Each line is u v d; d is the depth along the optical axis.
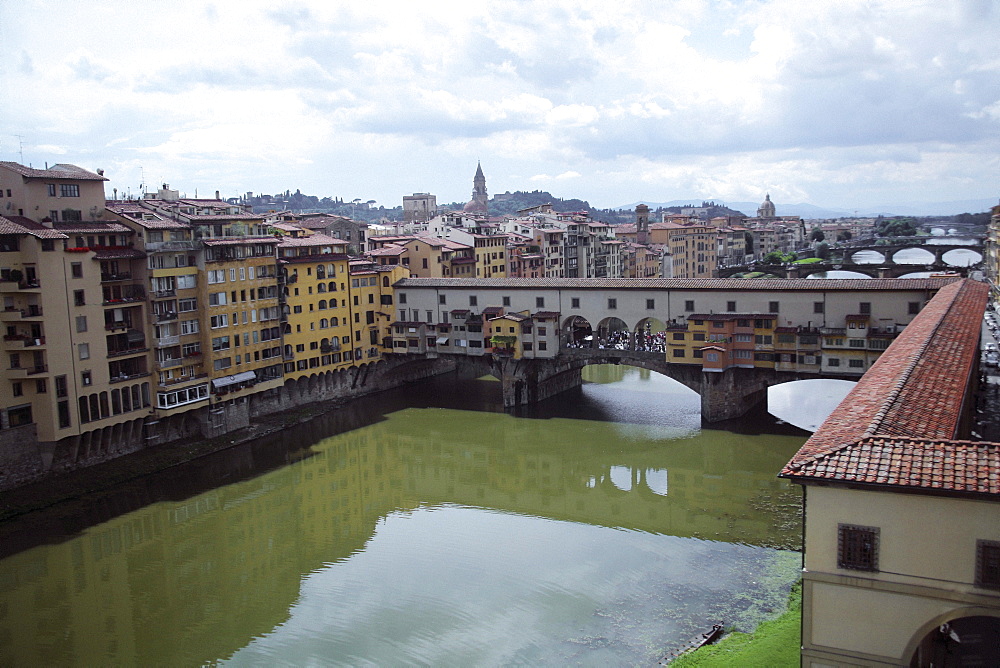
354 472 83.56
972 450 30.00
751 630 46.75
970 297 77.06
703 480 77.25
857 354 89.38
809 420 96.25
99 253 80.50
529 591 54.19
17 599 56.41
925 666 36.50
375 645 48.19
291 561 61.31
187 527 68.94
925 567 29.20
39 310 73.69
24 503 71.31
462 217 168.50
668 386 119.69
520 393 107.50
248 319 97.56
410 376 126.38
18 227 73.62
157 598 56.16
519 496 75.19
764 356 94.06
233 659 47.72
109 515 71.50
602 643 46.81
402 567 59.34
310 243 108.69
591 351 103.62
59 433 75.31
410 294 117.81
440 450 90.75
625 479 78.88
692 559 58.25
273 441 94.44
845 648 30.78
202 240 90.38
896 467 29.83
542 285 107.88
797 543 60.50
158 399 85.94
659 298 100.50
